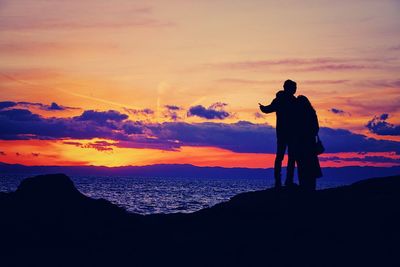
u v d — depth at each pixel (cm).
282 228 1252
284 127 1418
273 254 1123
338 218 1275
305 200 1402
